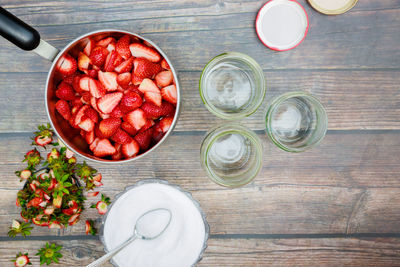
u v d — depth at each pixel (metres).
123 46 0.71
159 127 0.76
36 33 0.58
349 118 0.83
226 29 0.81
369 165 0.84
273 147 0.83
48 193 0.79
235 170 0.78
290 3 0.79
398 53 0.82
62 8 0.80
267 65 0.82
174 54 0.81
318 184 0.84
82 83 0.72
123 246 0.73
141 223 0.81
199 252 0.81
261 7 0.80
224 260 0.85
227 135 0.79
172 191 0.81
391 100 0.83
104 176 0.83
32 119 0.83
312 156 0.83
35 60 0.82
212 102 0.79
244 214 0.84
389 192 0.84
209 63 0.70
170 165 0.83
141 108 0.73
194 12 0.80
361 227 0.85
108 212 0.80
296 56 0.82
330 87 0.83
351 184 0.84
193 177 0.83
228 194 0.84
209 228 0.83
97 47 0.71
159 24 0.80
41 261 0.82
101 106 0.72
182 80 0.81
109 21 0.81
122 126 0.74
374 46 0.82
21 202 0.81
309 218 0.85
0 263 0.85
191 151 0.82
